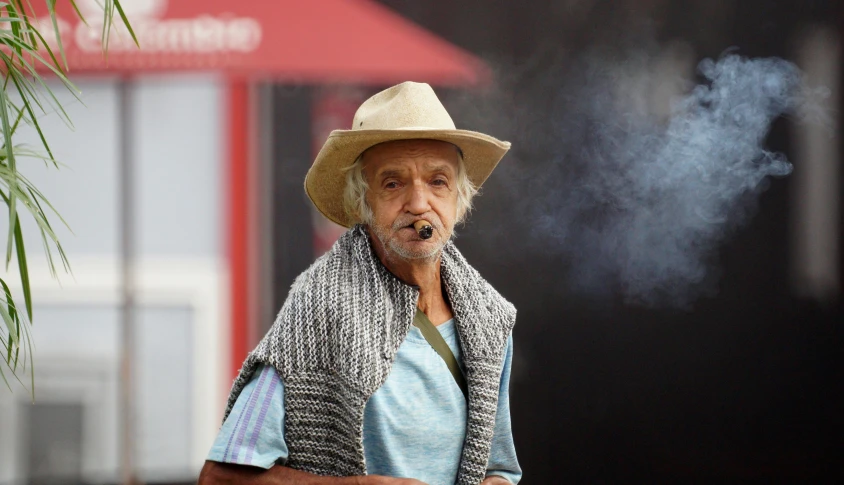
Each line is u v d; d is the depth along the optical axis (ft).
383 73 50.57
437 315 24.58
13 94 54.95
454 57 57.41
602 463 60.95
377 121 23.53
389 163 23.06
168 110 59.52
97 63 49.52
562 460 60.95
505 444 26.07
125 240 58.54
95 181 59.21
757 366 60.39
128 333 58.13
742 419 60.49
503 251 60.64
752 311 60.39
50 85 56.90
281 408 22.52
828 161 59.98
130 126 58.95
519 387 61.00
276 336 22.91
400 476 22.98
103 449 59.36
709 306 60.49
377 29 50.96
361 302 23.20
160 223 59.72
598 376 60.95
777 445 60.39
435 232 23.18
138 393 59.62
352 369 22.40
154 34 49.85
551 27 59.98
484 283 25.34
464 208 25.00
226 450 22.07
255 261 59.98
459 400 23.94
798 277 60.23
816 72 59.72
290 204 59.77
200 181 59.72
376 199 23.45
